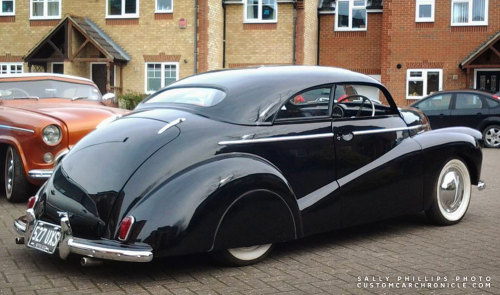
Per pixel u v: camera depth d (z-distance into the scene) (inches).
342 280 166.9
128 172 166.1
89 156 177.5
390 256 191.9
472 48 950.4
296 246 204.7
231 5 1030.4
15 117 284.0
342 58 1075.3
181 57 989.8
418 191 220.1
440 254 194.1
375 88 214.7
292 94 190.7
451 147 228.8
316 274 172.4
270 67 207.2
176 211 159.0
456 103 652.1
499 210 270.8
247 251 179.5
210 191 162.7
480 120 639.1
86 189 168.6
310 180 190.7
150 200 159.9
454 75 957.2
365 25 1065.5
